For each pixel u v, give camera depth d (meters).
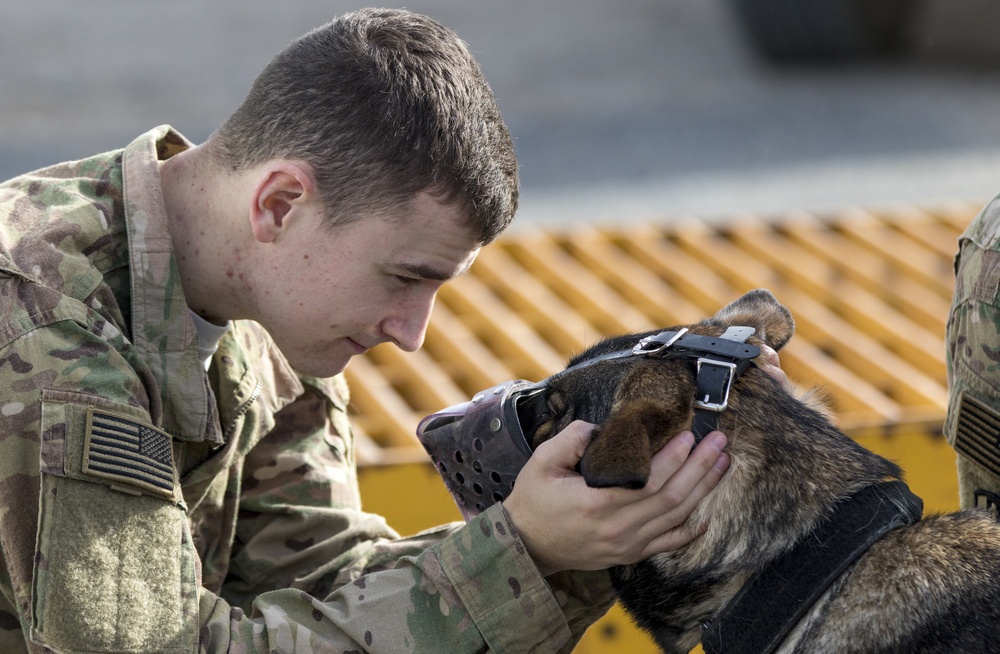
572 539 2.92
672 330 3.40
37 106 15.51
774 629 2.95
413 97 2.94
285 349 3.29
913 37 17.31
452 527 3.69
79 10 23.53
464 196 3.00
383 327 3.21
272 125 3.02
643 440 2.80
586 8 23.19
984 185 11.49
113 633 2.70
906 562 2.96
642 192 11.52
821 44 17.25
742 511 3.04
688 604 3.15
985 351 3.29
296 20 21.89
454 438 3.37
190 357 3.14
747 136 13.78
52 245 2.95
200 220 3.17
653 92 16.28
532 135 14.11
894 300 7.81
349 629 2.94
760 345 3.42
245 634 2.93
